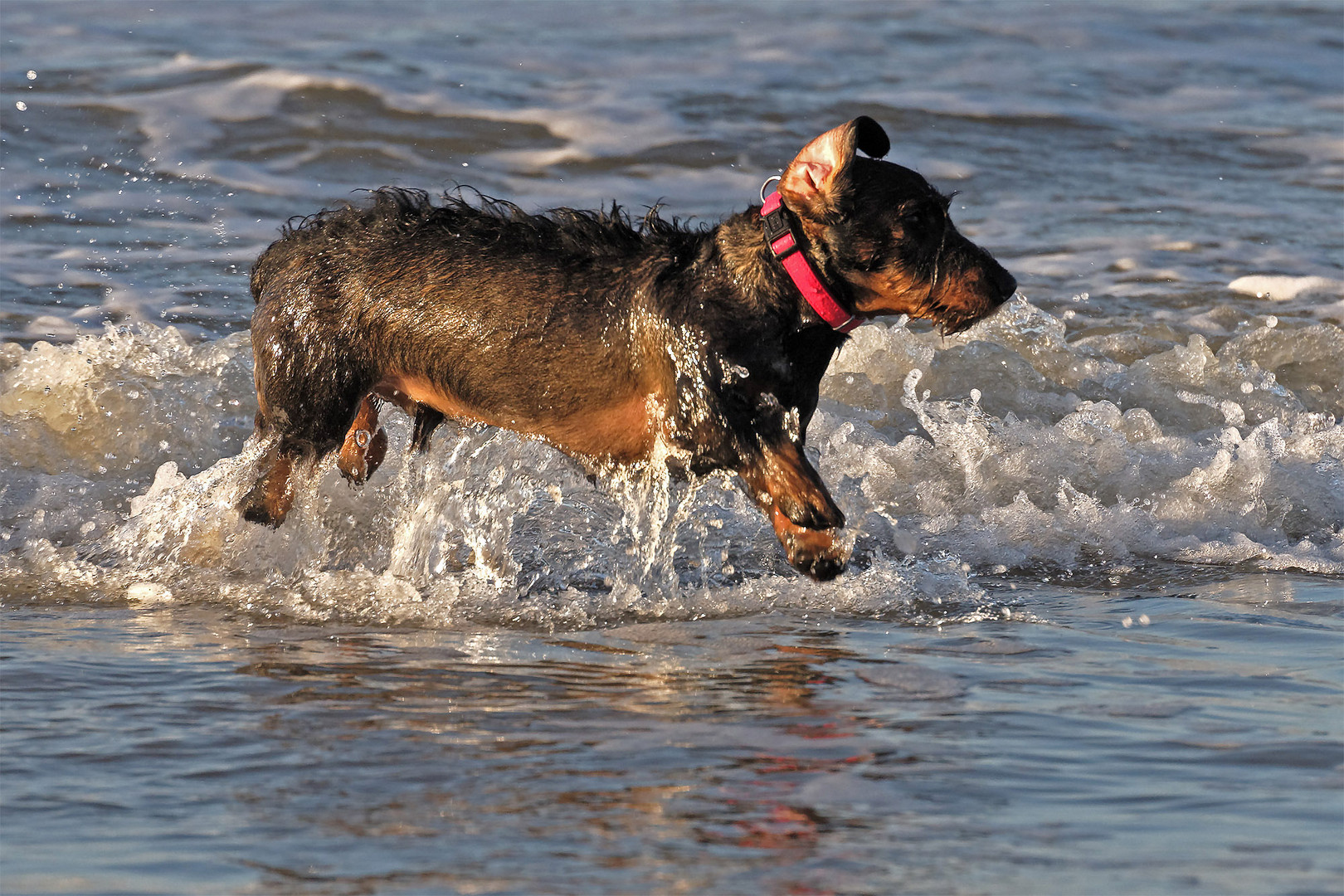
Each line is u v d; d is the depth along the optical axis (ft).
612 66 94.79
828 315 31.37
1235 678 26.40
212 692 25.31
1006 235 69.05
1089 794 20.45
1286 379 52.39
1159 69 101.24
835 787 20.65
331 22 103.96
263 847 18.35
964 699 25.07
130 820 19.26
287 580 34.94
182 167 74.23
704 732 23.17
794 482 31.60
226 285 59.11
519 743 22.54
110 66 87.81
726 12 110.73
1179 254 66.80
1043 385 49.52
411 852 18.22
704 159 78.79
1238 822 19.44
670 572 35.04
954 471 42.37
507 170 76.33
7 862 17.84
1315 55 106.11
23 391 45.34
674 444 32.55
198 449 43.80
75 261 61.11
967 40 105.19
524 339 33.40
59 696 24.84
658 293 32.22
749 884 17.39
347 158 76.59
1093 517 39.22
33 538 37.60
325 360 34.65
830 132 30.17
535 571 35.96
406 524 37.24
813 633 30.19
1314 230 71.26
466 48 97.25
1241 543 38.11
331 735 22.85
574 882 17.38
